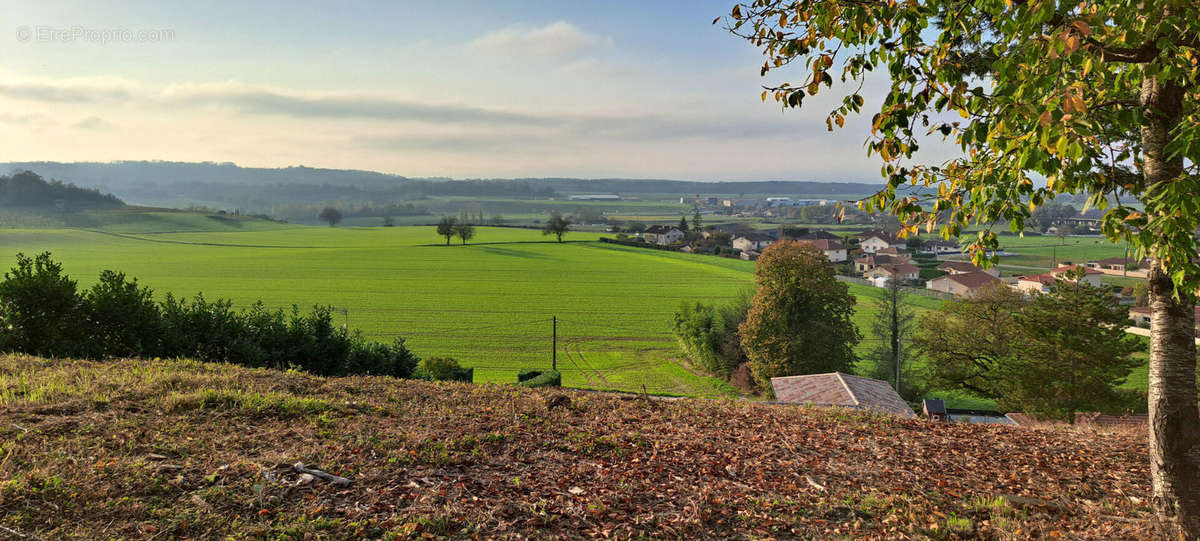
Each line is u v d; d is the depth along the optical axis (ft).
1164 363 21.90
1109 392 110.32
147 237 628.69
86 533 18.74
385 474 25.11
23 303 51.16
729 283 364.38
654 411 41.19
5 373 37.45
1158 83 19.02
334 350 70.03
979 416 149.79
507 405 39.22
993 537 22.68
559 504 23.77
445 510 22.18
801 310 161.79
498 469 27.14
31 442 25.13
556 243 579.89
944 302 156.25
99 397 31.94
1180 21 17.48
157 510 20.47
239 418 31.04
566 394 44.68
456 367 117.19
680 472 28.55
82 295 54.75
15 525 18.69
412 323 250.57
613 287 347.56
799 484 27.94
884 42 21.06
